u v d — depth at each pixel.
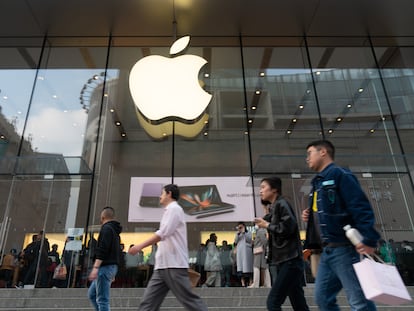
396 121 9.68
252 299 5.32
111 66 10.38
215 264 8.51
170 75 7.99
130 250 2.79
